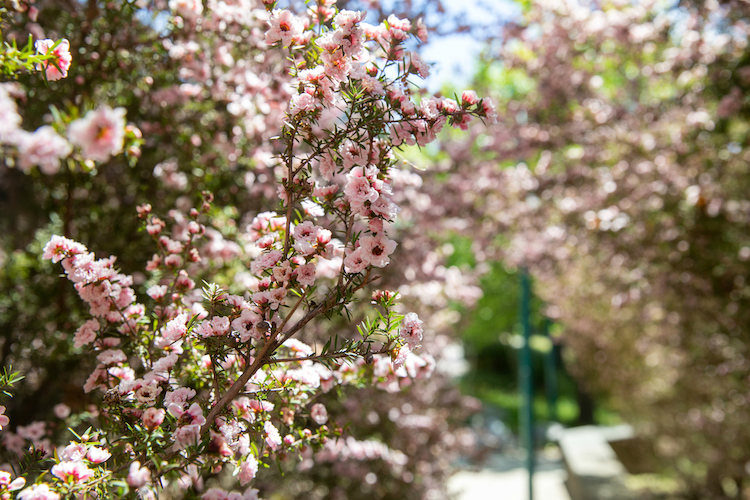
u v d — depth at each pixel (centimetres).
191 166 339
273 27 196
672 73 597
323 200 192
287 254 185
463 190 659
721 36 563
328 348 179
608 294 781
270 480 453
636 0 683
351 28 177
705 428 757
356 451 360
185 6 277
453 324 713
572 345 1126
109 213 358
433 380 663
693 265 569
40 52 167
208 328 179
